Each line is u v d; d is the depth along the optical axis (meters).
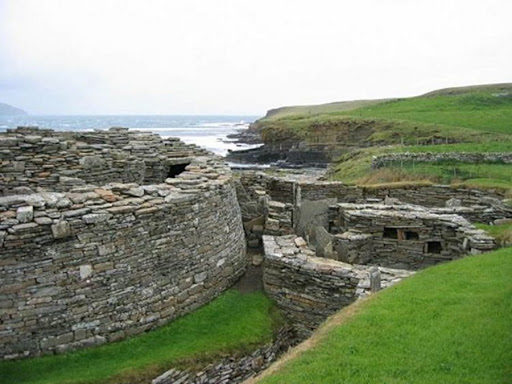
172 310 12.56
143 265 11.82
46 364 10.08
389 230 18.61
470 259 13.60
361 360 8.39
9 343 9.88
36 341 10.15
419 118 90.19
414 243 18.02
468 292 10.74
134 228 11.59
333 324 10.23
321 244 16.27
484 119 82.88
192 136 161.50
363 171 36.03
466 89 143.25
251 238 18.61
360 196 26.75
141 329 11.76
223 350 11.71
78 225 10.55
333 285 13.30
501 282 11.02
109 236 11.08
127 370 10.24
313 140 92.81
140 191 12.60
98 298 10.94
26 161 15.67
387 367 8.09
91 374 9.98
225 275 14.76
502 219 20.20
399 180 30.25
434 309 10.03
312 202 20.42
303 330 13.98
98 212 10.95
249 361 12.18
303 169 72.50
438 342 8.68
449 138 63.53
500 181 27.41
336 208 20.77
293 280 14.09
